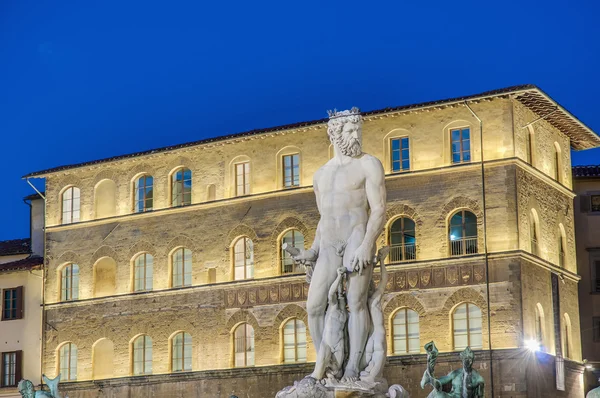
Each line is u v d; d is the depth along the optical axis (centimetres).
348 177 2747
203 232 9144
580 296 9512
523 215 8075
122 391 9238
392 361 8094
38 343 9712
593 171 9669
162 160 9400
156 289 9275
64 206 9844
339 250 2711
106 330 9438
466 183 8131
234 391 8781
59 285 9738
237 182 9069
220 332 8944
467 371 2586
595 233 9569
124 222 9506
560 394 8238
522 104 8231
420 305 8131
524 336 7850
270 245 8831
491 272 7962
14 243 10506
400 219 8325
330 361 2673
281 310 8694
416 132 8338
